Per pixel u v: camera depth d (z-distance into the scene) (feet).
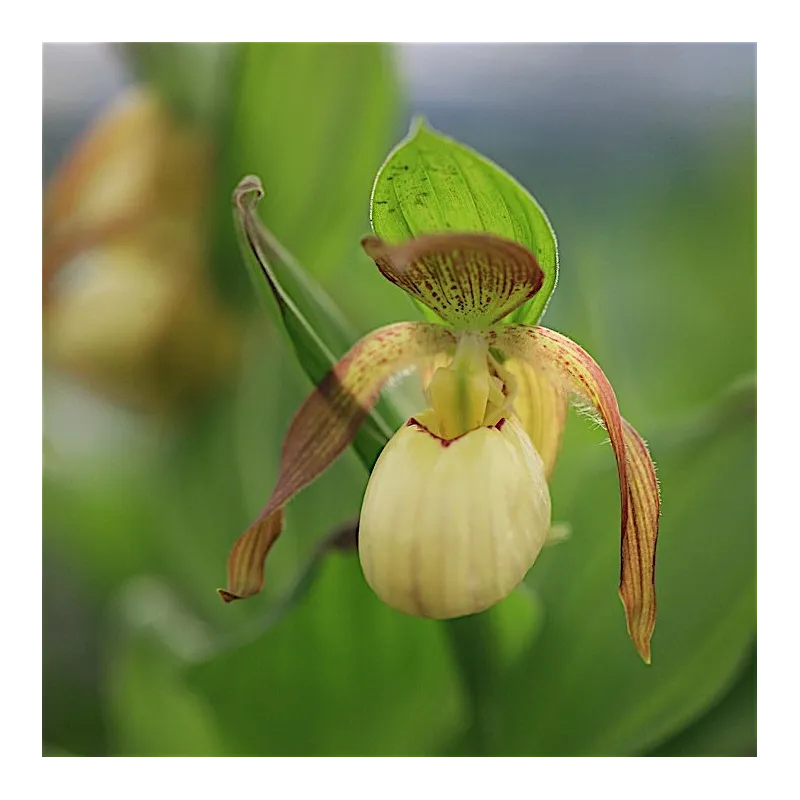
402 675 2.88
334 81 3.14
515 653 2.77
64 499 3.28
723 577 2.84
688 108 3.76
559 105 3.79
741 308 3.52
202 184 3.17
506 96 3.78
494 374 2.68
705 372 3.40
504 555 2.61
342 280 3.23
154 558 3.26
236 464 3.24
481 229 2.59
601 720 2.84
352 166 3.15
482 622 2.74
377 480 2.63
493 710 2.81
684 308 3.55
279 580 3.18
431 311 2.67
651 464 2.65
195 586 3.23
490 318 2.66
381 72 3.14
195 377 3.22
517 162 3.78
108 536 3.28
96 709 3.22
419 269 2.61
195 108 3.16
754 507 2.83
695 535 2.84
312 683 2.89
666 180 3.75
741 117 3.73
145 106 3.19
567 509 2.87
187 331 3.21
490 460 2.62
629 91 3.78
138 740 3.09
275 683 2.89
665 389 3.35
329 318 2.72
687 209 3.72
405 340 2.71
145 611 3.17
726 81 3.74
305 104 3.14
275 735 2.91
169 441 3.26
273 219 3.15
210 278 3.21
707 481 2.84
